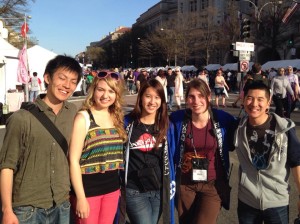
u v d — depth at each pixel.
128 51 101.56
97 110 3.09
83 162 2.98
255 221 3.15
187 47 62.12
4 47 18.17
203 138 3.37
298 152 2.96
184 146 3.42
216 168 3.39
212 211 3.32
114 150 3.09
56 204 2.68
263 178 3.02
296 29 48.62
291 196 5.43
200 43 59.75
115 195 3.13
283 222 3.05
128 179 3.29
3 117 12.74
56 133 2.68
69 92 2.76
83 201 2.86
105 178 3.04
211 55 64.00
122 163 3.18
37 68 22.53
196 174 3.35
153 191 3.30
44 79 2.78
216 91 19.25
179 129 3.43
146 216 3.28
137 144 3.27
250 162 3.06
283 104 11.98
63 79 2.70
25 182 2.59
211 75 36.81
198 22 62.34
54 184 2.66
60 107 2.80
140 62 96.19
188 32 62.09
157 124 3.31
